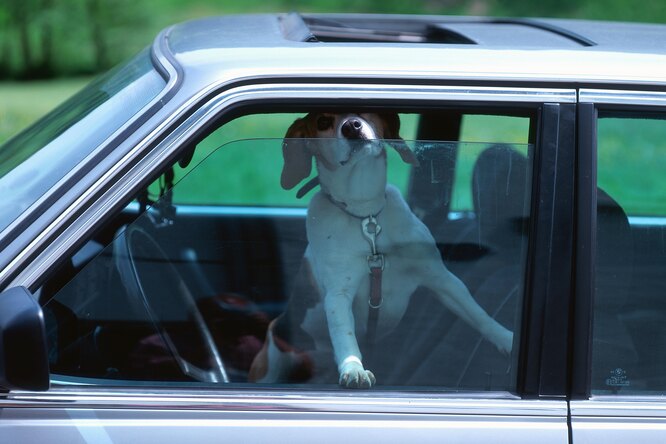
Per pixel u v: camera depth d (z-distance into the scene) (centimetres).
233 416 241
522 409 246
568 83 250
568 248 246
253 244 301
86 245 239
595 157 247
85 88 336
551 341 246
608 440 242
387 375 267
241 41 276
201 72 251
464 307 268
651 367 255
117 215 239
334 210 283
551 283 246
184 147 243
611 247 259
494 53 260
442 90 248
